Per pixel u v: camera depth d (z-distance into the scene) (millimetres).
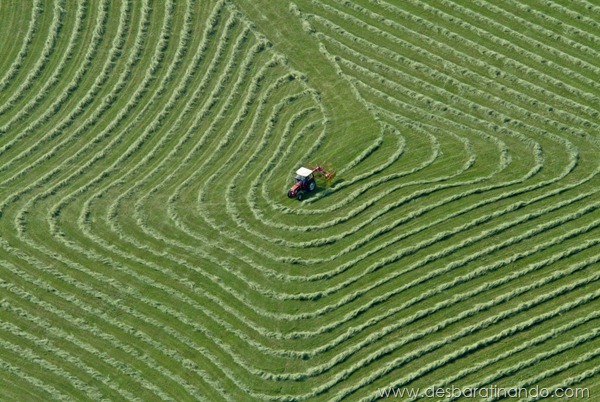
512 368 59906
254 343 62375
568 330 62156
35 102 83500
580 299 63812
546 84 82000
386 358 61125
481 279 65812
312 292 65688
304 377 60188
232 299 65562
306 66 85688
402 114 80000
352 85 82875
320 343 62281
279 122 80188
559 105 79875
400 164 75438
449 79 82750
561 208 71000
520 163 75000
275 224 70875
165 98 83688
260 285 66438
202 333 63375
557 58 84750
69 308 65375
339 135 78312
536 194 72188
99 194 74188
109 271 67938
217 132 79812
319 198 73000
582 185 72750
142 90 84250
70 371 61125
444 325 62594
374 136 77938
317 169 73438
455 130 78375
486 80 82438
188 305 65312
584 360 60344
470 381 59594
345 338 62281
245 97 82812
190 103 82562
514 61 84062
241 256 68562
